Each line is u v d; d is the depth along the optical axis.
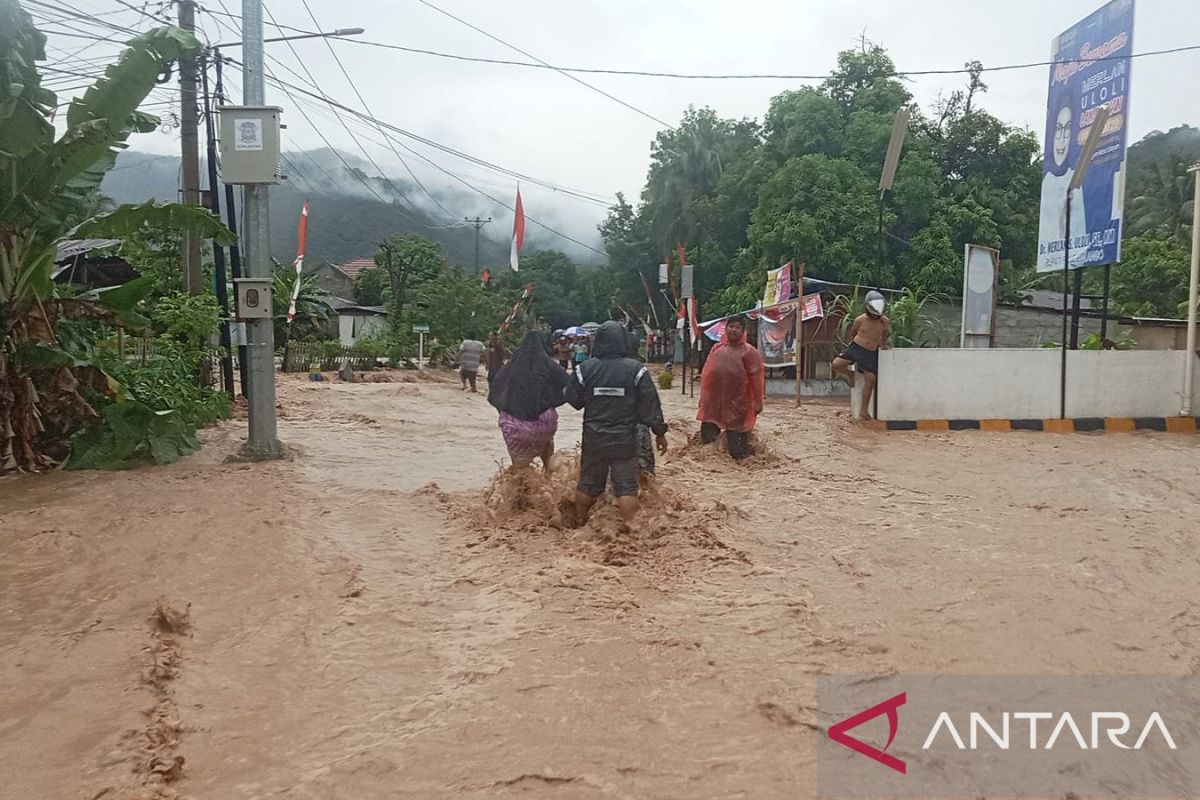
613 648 4.57
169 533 6.86
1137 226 40.22
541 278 73.50
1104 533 6.85
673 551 6.28
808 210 28.02
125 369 11.74
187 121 15.16
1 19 9.09
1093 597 5.33
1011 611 5.09
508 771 3.39
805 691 4.06
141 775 3.39
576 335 32.69
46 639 4.78
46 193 9.65
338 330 49.34
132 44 9.68
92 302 10.41
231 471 9.68
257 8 10.39
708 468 9.55
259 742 3.67
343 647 4.64
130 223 10.04
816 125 29.56
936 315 22.36
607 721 3.79
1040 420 13.06
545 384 7.51
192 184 15.30
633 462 6.84
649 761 3.46
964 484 8.80
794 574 5.79
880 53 31.12
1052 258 16.81
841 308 21.03
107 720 3.86
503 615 5.07
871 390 13.08
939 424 12.94
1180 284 32.19
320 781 3.34
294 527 7.08
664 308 48.06
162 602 5.32
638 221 50.41
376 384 26.34
